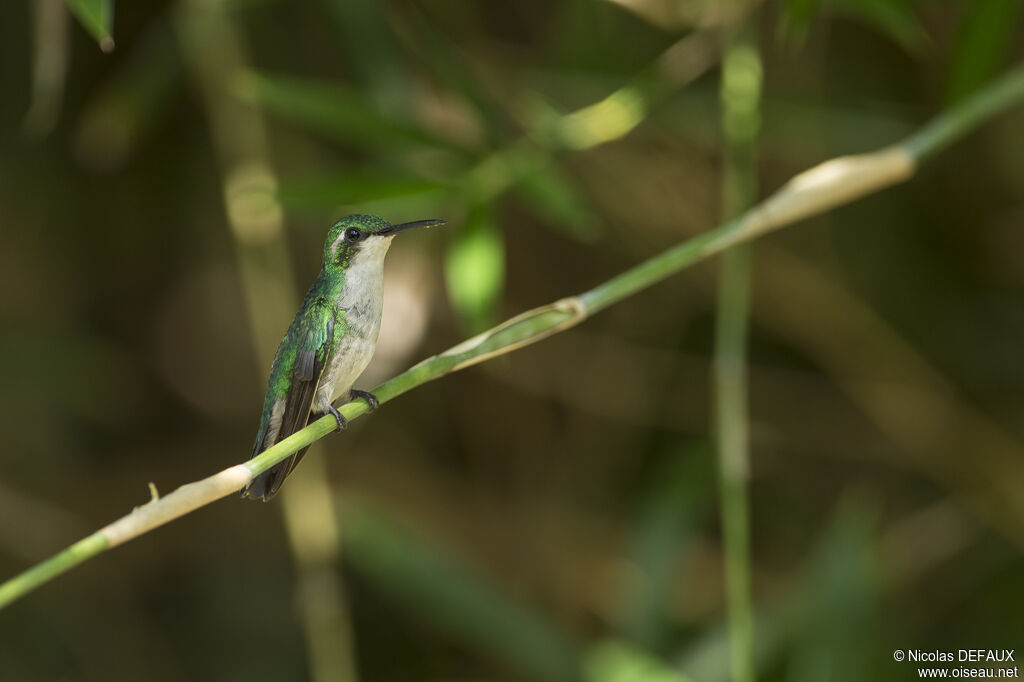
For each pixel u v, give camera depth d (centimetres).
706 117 919
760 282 1043
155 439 1124
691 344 1098
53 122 980
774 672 792
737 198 748
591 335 1091
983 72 771
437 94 859
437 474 1082
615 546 1049
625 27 909
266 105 770
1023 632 1002
